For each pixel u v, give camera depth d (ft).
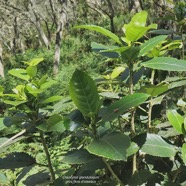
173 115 4.00
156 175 4.65
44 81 4.41
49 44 70.54
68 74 38.24
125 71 4.98
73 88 3.87
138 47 4.13
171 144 4.33
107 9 69.46
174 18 6.35
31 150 16.47
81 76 3.85
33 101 4.36
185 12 6.27
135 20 4.40
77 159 4.06
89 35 54.80
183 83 4.68
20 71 4.43
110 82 4.58
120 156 3.39
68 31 65.05
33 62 4.54
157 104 5.45
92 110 3.92
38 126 4.23
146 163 5.10
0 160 4.72
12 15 75.15
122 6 65.57
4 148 4.17
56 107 4.71
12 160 4.72
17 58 58.39
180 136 5.34
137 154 5.04
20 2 70.38
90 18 70.49
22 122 4.58
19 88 4.51
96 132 3.96
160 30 5.65
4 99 4.48
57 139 15.42
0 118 4.48
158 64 4.16
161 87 4.29
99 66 37.40
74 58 50.01
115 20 52.80
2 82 38.40
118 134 3.64
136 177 4.51
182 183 4.78
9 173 12.00
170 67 4.11
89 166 4.48
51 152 15.25
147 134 4.34
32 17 69.15
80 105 3.92
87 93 3.89
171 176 5.20
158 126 5.01
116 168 5.04
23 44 91.45
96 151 3.47
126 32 4.08
